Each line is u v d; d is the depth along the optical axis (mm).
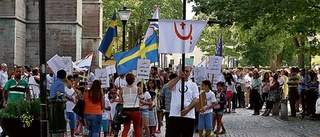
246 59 58062
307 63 56031
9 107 12648
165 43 10781
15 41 32969
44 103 11297
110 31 20984
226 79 27891
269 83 27312
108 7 53844
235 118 24562
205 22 10836
